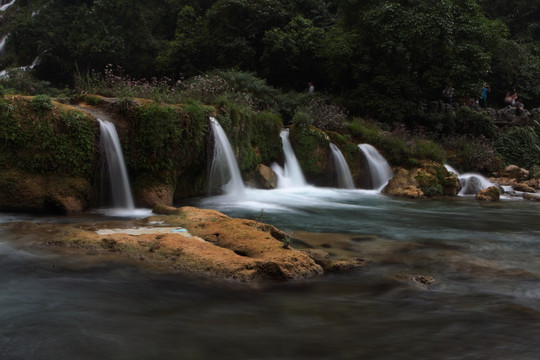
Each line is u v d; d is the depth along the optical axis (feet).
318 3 96.68
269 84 87.51
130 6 101.04
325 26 94.53
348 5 77.46
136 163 31.42
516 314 13.26
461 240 24.79
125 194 30.78
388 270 18.02
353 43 74.59
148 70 102.63
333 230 26.73
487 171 66.95
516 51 103.81
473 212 37.78
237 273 15.92
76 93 38.11
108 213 28.76
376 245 22.71
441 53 74.23
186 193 36.81
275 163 48.80
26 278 15.17
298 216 31.71
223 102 39.83
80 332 11.25
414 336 11.59
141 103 32.07
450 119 73.20
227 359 10.10
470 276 17.37
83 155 28.84
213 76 61.26
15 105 27.55
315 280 16.43
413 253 21.12
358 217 32.58
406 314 13.20
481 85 75.61
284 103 65.46
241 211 32.63
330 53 76.54
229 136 39.04
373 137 55.83
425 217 33.99
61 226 22.17
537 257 20.75
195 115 33.94
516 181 62.75
